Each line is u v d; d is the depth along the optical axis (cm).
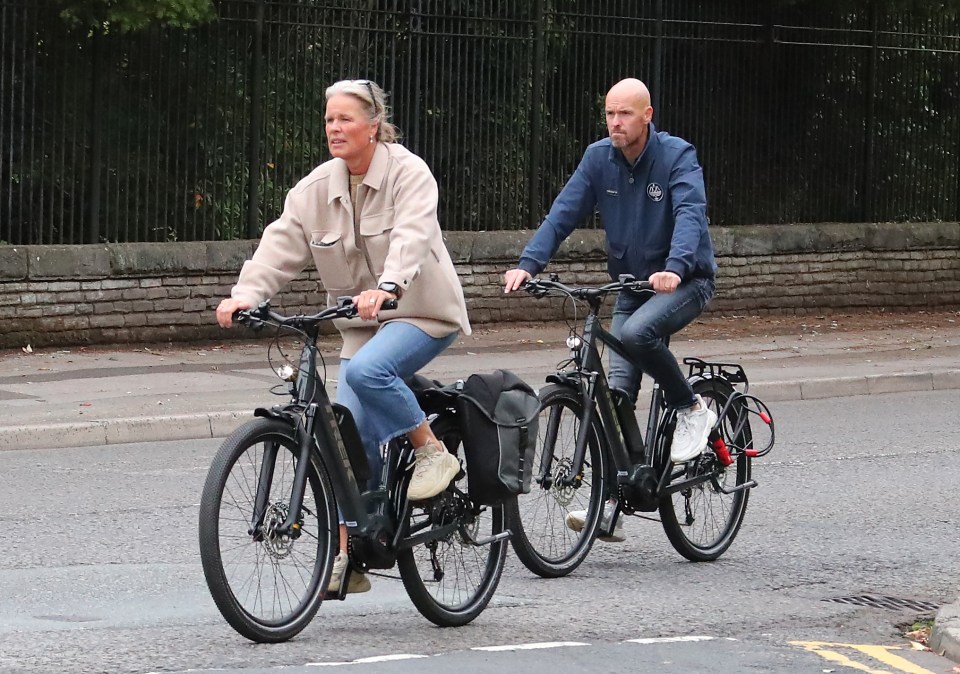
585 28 5009
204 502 1550
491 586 1800
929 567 2159
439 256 1667
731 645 1695
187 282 4259
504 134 4881
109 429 3128
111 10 3838
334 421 1638
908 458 3064
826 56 5478
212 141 4372
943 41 5734
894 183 5684
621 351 2059
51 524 2302
